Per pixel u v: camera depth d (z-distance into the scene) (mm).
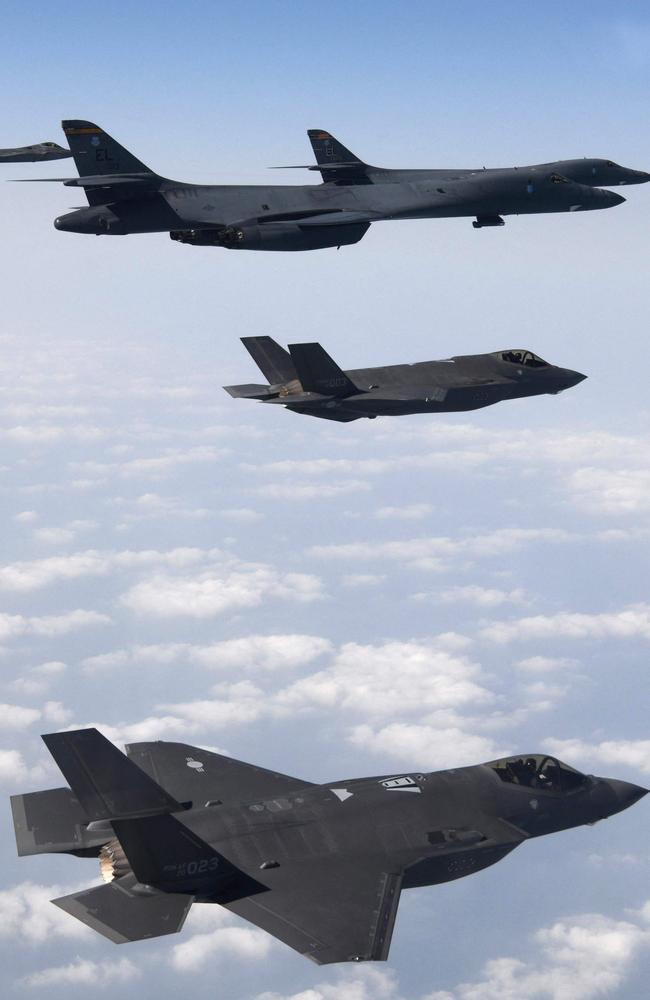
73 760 77812
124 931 79062
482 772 98812
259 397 180000
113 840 87688
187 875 83688
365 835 91312
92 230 173750
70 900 82438
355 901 83812
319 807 93812
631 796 102000
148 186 171250
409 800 95062
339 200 178750
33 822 90438
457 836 92250
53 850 87438
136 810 80125
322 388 170625
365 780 98188
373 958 77688
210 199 174125
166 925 79688
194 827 90375
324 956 77688
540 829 97125
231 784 100062
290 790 99562
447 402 176250
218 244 175250
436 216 184250
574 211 198500
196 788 99062
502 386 181625
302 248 171250
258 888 85000
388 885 85812
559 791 98312
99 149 175875
